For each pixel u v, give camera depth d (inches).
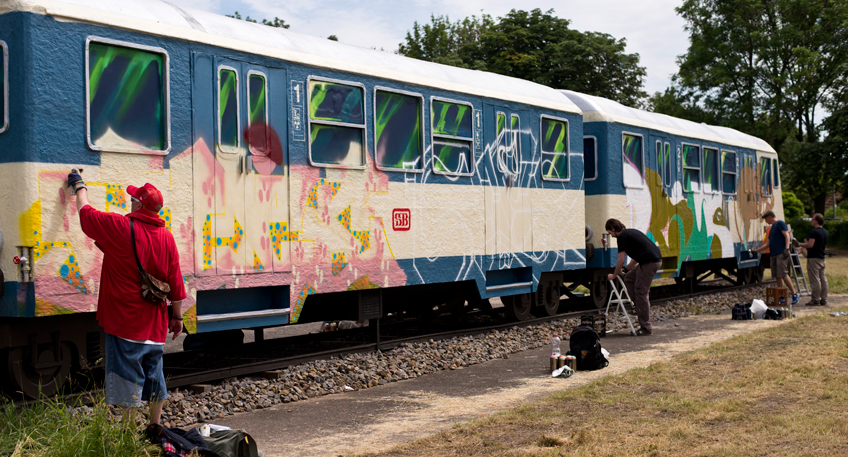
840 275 827.4
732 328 442.9
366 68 327.9
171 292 187.0
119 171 239.1
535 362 343.6
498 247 401.1
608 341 401.1
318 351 350.9
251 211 278.4
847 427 199.8
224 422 237.0
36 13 221.8
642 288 419.5
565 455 183.3
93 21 234.1
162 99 252.7
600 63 1272.1
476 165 387.5
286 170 291.9
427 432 219.0
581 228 470.6
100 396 232.2
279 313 288.0
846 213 2940.5
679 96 1606.8
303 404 263.0
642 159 527.2
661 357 343.3
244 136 277.0
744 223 681.0
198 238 260.2
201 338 355.6
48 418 195.5
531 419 222.1
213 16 283.7
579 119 470.6
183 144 257.3
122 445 173.9
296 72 297.3
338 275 311.3
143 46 246.7
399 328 441.7
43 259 219.9
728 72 1530.5
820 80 1508.4
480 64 1274.6
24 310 218.2
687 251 579.8
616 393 254.4
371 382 296.2
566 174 457.4
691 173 591.5
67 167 226.5
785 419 209.6
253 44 283.0
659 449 185.5
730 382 263.4
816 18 1523.1
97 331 252.8
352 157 321.1
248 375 288.8
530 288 428.1
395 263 338.3
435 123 364.2
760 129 1507.1
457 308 449.4
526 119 424.2
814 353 315.3
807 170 1499.8
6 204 220.5
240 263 273.4
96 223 177.9
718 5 1558.8
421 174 354.0
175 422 230.4
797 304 581.0
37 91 220.7
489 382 297.9
